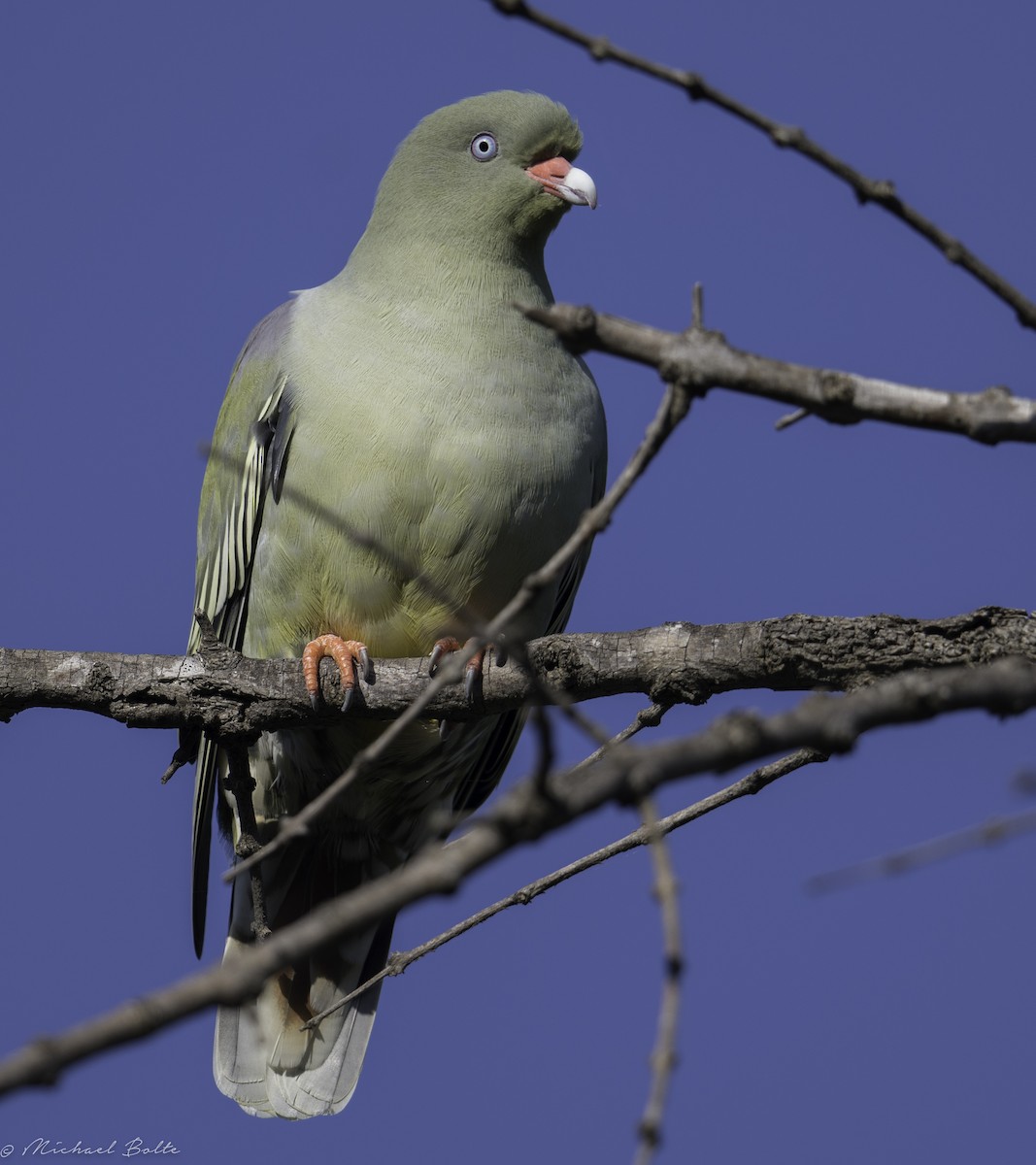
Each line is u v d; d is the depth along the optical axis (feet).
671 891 13.89
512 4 16.21
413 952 28.99
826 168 16.78
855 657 28.12
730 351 16.97
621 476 17.31
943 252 16.83
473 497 34.22
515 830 13.33
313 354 35.45
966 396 16.97
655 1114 13.43
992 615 27.68
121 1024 12.01
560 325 17.03
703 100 16.63
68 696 30.50
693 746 14.03
